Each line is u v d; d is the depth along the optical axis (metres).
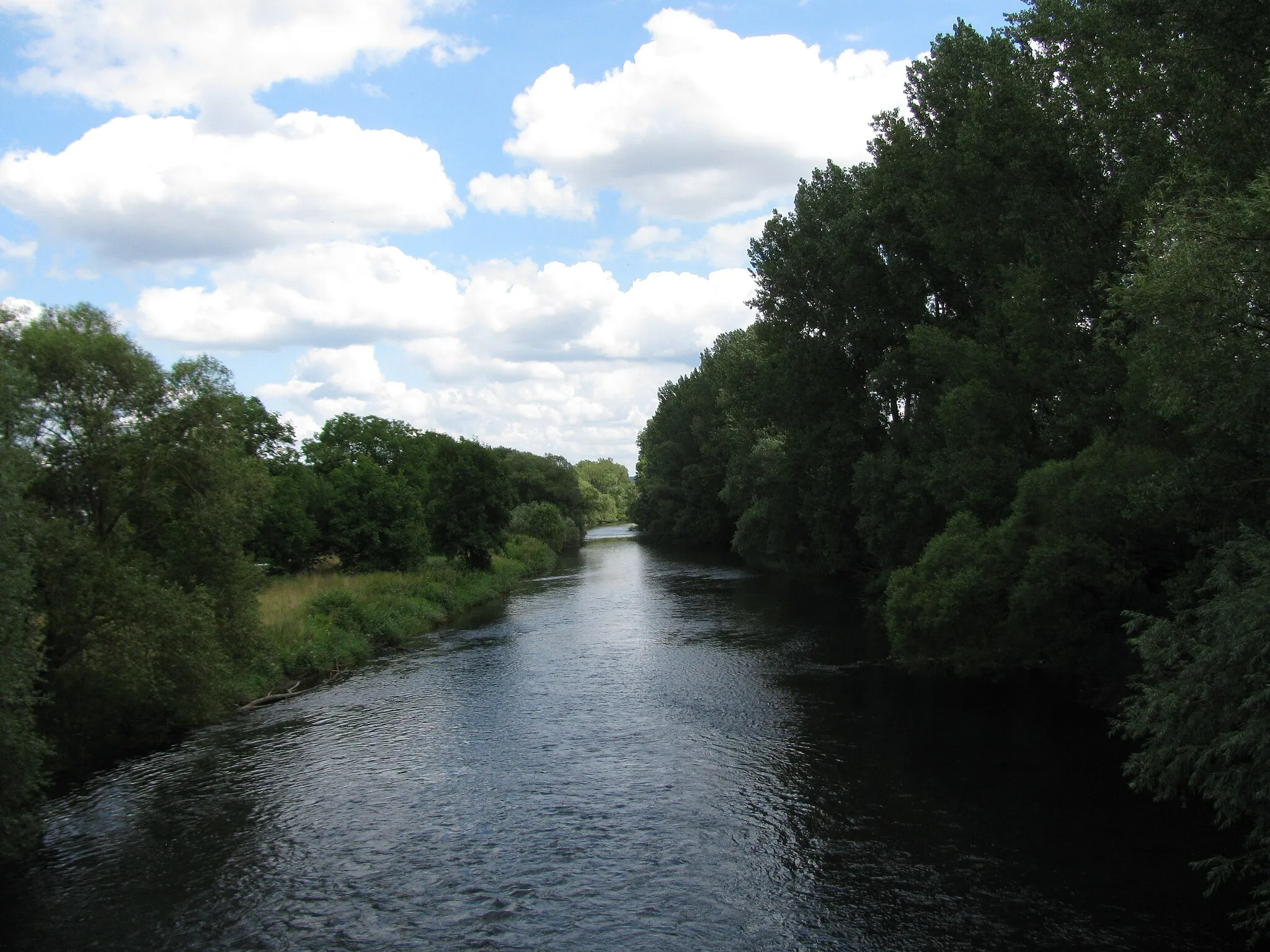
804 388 42.34
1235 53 17.17
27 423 15.40
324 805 16.86
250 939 11.91
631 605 44.91
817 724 21.23
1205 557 16.78
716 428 84.62
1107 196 21.48
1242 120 16.56
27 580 14.20
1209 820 14.66
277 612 31.50
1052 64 22.95
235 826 15.95
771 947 11.27
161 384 21.50
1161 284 11.73
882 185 35.44
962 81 29.72
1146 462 18.84
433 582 46.44
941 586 23.53
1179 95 18.50
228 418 22.58
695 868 13.65
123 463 20.70
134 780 18.58
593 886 13.14
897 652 26.44
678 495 94.50
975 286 32.22
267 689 26.17
